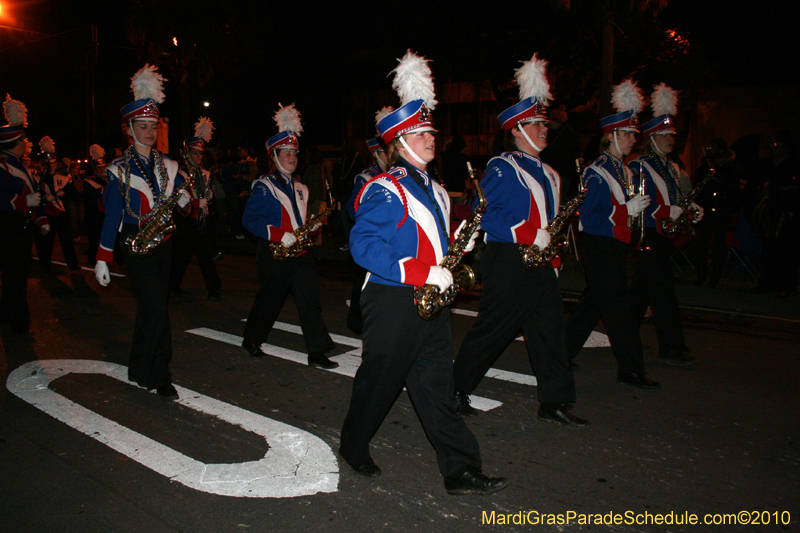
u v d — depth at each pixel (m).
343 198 11.90
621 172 4.94
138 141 4.71
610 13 11.52
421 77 3.27
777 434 4.18
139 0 22.23
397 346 3.25
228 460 3.79
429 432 3.43
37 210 6.98
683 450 3.95
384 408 3.42
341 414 4.55
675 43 19.20
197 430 4.23
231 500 3.33
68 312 7.62
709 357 5.88
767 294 8.48
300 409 4.64
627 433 4.20
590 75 20.25
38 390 4.95
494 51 19.12
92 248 11.39
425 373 3.39
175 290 8.75
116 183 4.61
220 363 5.73
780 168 8.23
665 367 5.58
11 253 6.44
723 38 20.42
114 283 9.59
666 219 5.41
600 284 4.95
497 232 4.05
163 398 4.80
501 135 9.52
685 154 22.20
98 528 3.07
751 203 8.82
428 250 3.23
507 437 4.14
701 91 21.50
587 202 4.88
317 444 4.03
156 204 4.68
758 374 5.40
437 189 3.35
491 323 4.25
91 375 5.32
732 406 4.68
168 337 4.81
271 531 3.06
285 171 5.49
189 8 22.30
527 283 4.13
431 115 3.26
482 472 3.65
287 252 5.35
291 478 3.57
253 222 5.34
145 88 4.70
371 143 6.03
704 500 3.36
